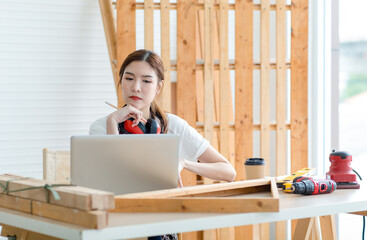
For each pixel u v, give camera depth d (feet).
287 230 15.33
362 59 26.12
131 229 5.69
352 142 27.71
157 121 9.41
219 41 14.51
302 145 14.23
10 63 14.03
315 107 15.33
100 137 6.77
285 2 14.10
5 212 6.47
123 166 6.91
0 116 14.06
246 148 13.92
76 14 14.42
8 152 14.21
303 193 7.63
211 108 13.66
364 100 27.40
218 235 14.38
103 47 14.76
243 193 7.74
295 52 14.07
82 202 5.62
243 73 13.87
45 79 14.37
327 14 15.24
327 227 9.66
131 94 9.01
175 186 7.29
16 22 13.96
